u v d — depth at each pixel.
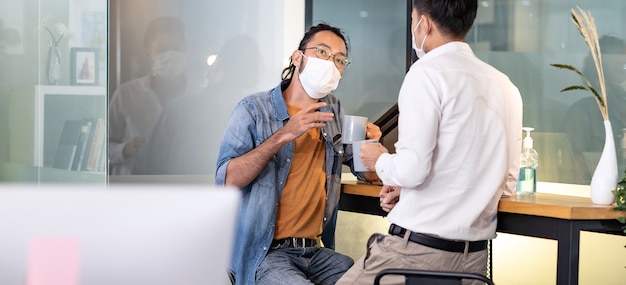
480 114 2.41
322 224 2.96
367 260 2.55
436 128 2.37
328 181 2.95
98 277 0.84
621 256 3.48
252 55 4.01
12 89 3.17
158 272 0.86
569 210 2.41
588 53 3.49
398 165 2.38
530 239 3.80
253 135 2.86
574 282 2.45
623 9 3.39
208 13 4.01
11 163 3.17
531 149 2.91
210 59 4.01
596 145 3.46
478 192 2.42
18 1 3.16
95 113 3.02
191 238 0.87
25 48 3.16
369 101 4.05
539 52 3.64
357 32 4.03
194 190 0.88
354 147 2.87
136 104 3.98
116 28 3.95
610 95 3.43
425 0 2.51
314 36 2.91
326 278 2.91
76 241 0.83
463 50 2.49
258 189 2.81
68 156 3.10
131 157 3.98
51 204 0.82
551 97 3.60
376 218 3.89
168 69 4.00
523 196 2.78
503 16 3.74
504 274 3.89
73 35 3.07
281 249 2.85
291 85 2.96
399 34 4.05
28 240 0.81
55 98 3.12
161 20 4.00
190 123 4.01
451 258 2.44
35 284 0.81
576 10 3.53
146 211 0.85
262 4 4.00
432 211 2.42
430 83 2.37
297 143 2.89
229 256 0.89
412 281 2.10
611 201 2.55
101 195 0.84
